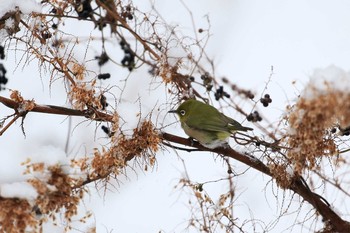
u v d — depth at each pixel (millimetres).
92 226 10648
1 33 11648
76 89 10703
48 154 9625
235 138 10742
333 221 10820
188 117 11695
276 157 10531
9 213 9250
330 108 8859
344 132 10125
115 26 11875
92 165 10117
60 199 9570
